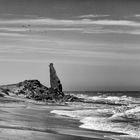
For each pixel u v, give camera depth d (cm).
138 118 3734
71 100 7825
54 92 7906
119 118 3762
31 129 2919
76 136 2709
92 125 3359
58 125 3325
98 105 6769
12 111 4516
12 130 2734
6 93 7144
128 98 10644
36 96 7300
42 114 4319
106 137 2753
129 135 2880
